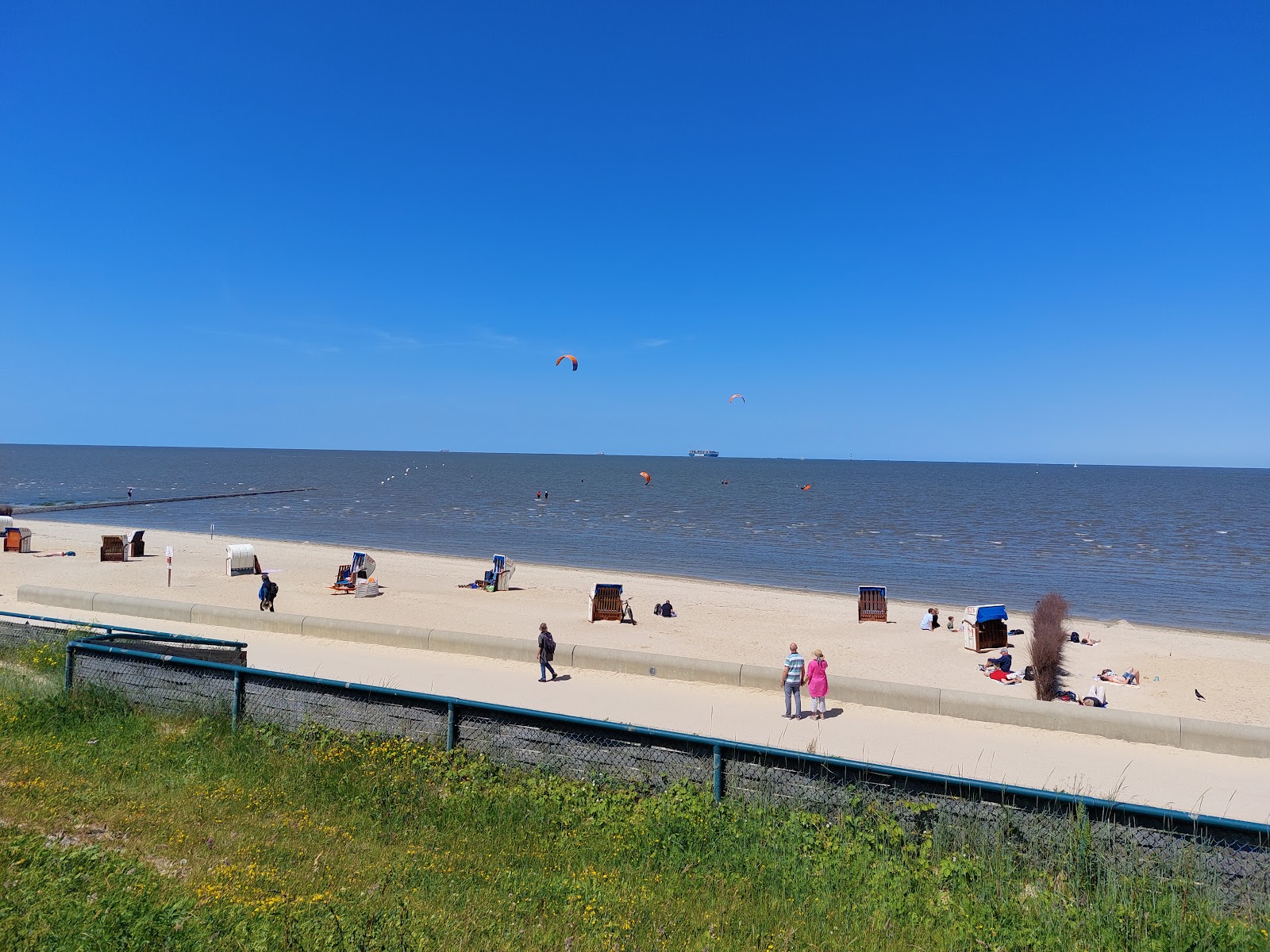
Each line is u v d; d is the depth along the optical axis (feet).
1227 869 20.52
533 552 162.61
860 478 651.66
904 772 23.72
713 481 539.70
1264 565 162.81
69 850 18.25
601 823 24.66
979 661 69.87
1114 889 19.99
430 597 94.48
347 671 52.42
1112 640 83.46
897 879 21.01
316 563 122.93
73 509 238.48
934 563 159.02
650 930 17.71
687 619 87.15
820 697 46.34
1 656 45.27
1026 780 37.29
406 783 26.63
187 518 223.10
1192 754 41.83
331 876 19.07
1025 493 434.71
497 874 20.39
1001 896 20.44
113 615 68.18
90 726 30.86
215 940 14.75
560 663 56.65
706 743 25.98
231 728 31.30
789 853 22.54
